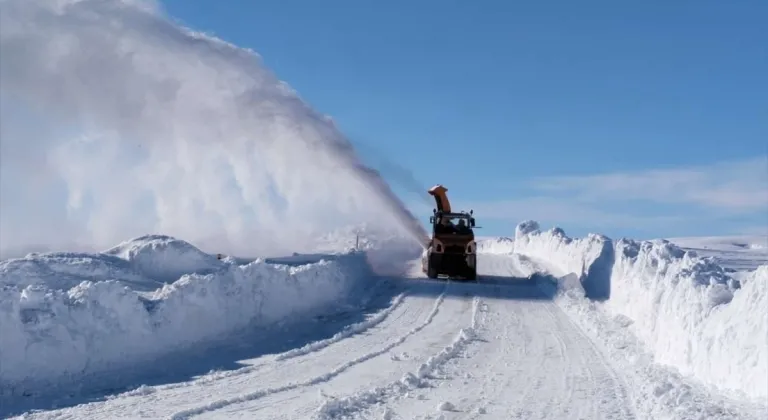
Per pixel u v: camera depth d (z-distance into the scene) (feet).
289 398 35.94
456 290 79.36
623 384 39.93
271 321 56.90
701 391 34.94
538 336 55.11
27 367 37.35
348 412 33.73
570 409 34.68
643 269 59.62
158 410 33.12
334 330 56.03
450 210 95.96
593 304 69.05
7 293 40.27
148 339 44.39
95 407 33.53
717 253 176.86
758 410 29.30
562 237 113.29
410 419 32.78
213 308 51.06
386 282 83.66
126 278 59.98
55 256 61.93
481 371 43.19
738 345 34.14
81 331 40.70
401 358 46.50
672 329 43.91
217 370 41.93
